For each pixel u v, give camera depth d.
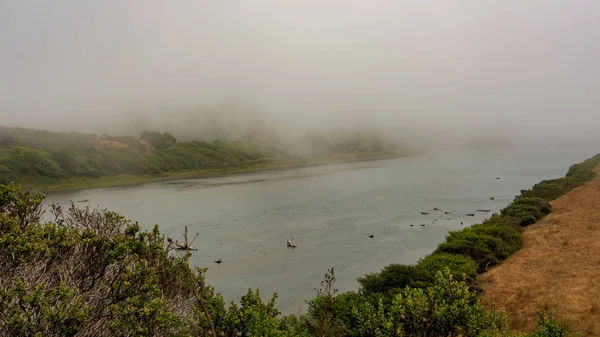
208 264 49.81
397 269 29.22
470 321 9.81
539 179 122.06
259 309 9.47
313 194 109.56
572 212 52.91
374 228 67.38
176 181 150.75
